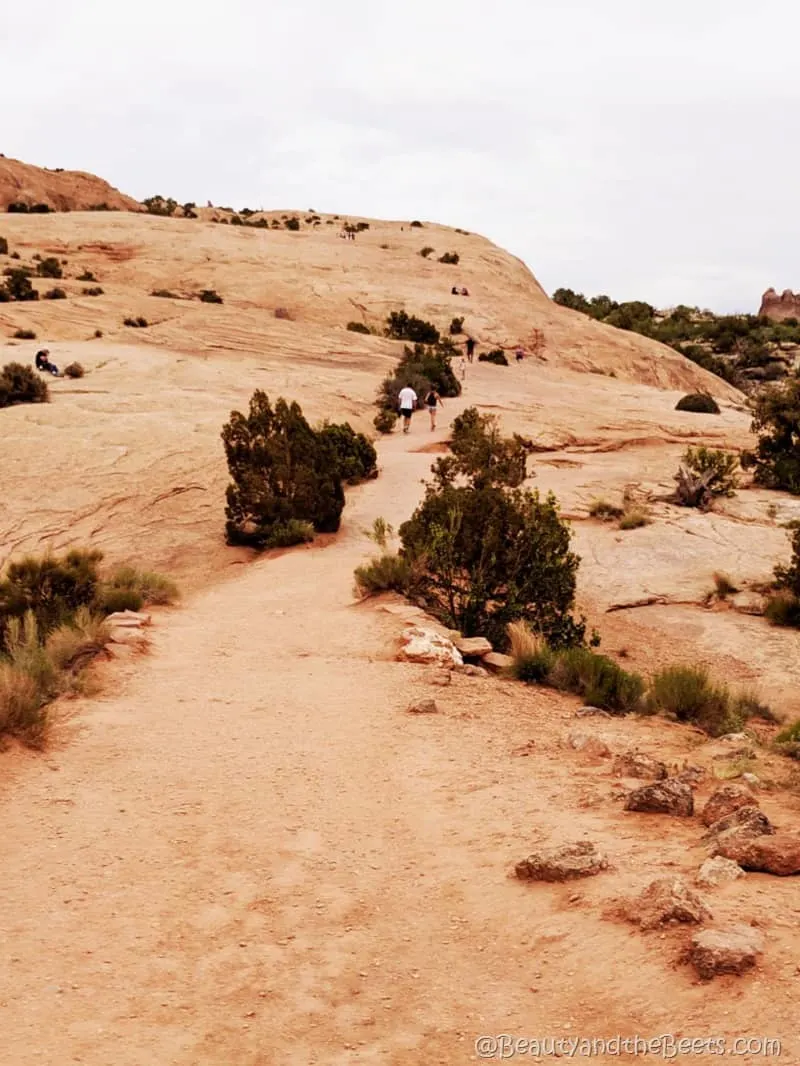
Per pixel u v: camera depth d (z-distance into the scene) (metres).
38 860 6.03
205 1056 3.79
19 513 22.67
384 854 5.99
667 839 5.66
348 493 27.19
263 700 10.30
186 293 70.75
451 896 5.24
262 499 22.06
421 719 9.45
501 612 15.12
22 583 14.70
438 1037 3.85
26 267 68.38
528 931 4.68
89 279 70.25
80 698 10.29
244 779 7.64
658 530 23.83
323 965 4.55
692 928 4.29
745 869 4.97
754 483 29.48
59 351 40.34
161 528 22.78
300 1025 4.01
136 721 9.44
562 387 50.31
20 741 8.41
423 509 16.81
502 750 8.34
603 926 4.55
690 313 147.75
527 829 6.15
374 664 11.98
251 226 104.62
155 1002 4.24
